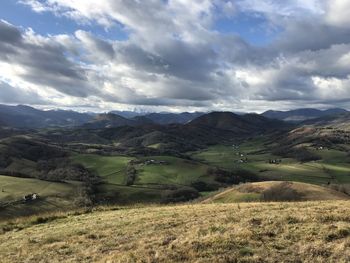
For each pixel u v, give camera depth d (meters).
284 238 19.25
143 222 26.14
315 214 23.62
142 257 17.62
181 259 17.05
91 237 23.47
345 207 26.17
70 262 18.69
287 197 56.75
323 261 15.68
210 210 28.94
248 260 16.23
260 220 23.17
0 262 20.22
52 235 25.31
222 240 18.97
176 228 23.34
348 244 17.36
